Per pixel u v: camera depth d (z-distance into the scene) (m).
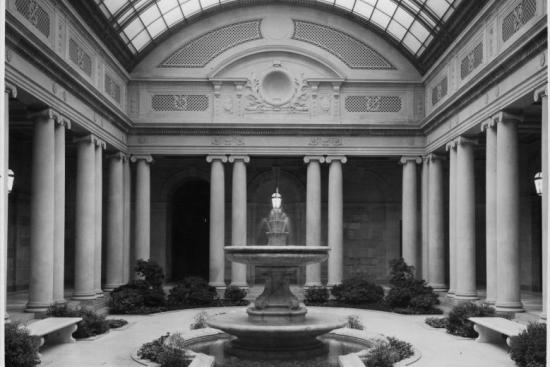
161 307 27.23
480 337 18.50
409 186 32.19
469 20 24.14
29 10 18.89
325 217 37.75
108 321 21.73
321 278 36.75
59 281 22.06
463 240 25.83
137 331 20.95
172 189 37.62
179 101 32.56
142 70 32.56
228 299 29.81
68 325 17.67
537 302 25.00
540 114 25.00
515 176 20.97
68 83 22.19
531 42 17.95
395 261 28.83
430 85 31.31
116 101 30.22
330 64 32.47
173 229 38.66
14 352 13.49
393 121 32.53
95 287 26.86
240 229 31.92
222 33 32.75
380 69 32.75
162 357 14.68
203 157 36.47
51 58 19.95
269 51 32.62
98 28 25.61
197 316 23.06
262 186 37.72
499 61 20.36
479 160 36.00
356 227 37.47
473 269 25.81
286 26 32.84
